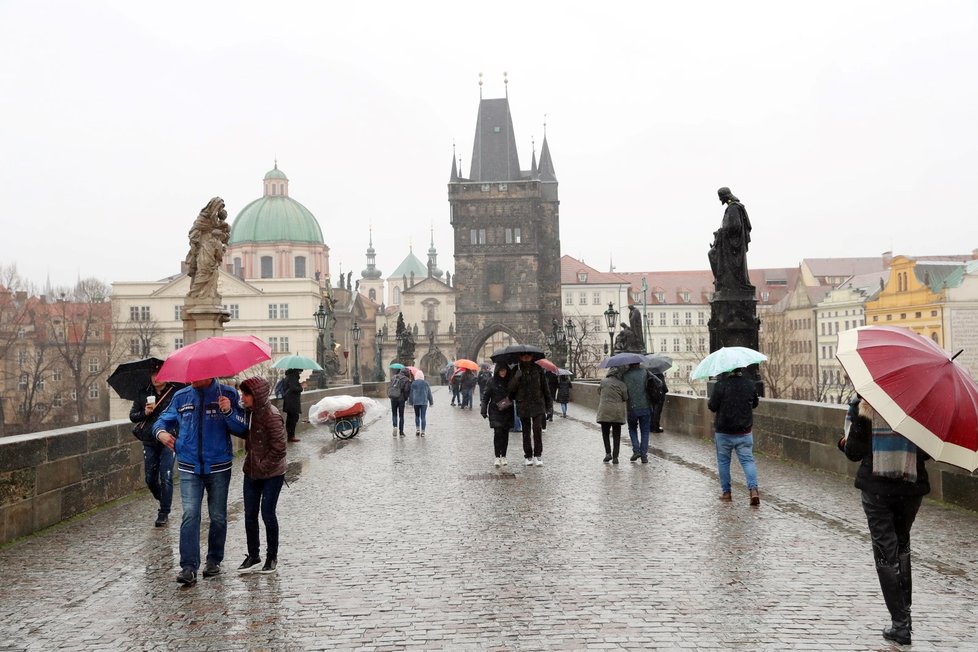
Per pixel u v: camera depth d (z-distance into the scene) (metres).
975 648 7.59
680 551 11.05
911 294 106.81
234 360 10.38
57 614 8.97
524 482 17.23
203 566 10.84
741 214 24.23
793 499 14.63
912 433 7.55
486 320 122.19
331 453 23.55
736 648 7.64
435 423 34.84
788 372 114.19
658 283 157.50
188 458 10.24
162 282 124.75
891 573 7.81
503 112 126.44
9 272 97.31
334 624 8.48
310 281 126.81
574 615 8.59
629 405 19.84
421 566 10.60
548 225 129.62
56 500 13.64
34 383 101.19
